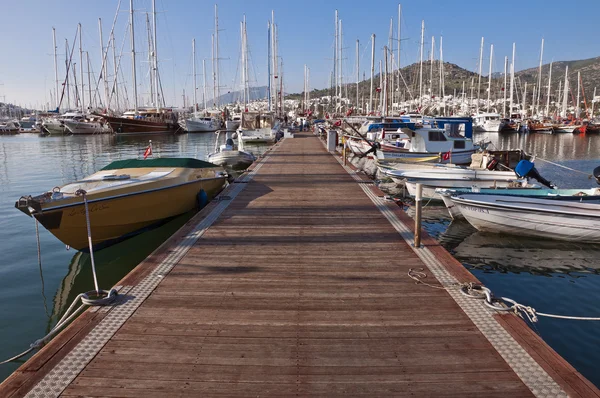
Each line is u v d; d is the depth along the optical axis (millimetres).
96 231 8734
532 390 3176
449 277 5406
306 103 78562
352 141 24672
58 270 8211
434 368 3482
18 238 10250
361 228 7793
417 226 6539
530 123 62250
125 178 9820
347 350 3764
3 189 17438
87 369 3461
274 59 55688
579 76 75438
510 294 7109
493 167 14516
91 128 55375
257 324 4230
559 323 6035
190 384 3291
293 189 11922
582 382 3248
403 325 4199
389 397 3139
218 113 63562
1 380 4680
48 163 26469
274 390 3225
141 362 3566
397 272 5602
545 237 10070
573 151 34688
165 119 57188
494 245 9773
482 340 3900
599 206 9453
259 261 6051
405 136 23250
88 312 4445
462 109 71875
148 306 4609
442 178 14188
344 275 5516
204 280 5344
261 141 34969
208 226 7941
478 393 3164
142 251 9508
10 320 6148
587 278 7809
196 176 11367
